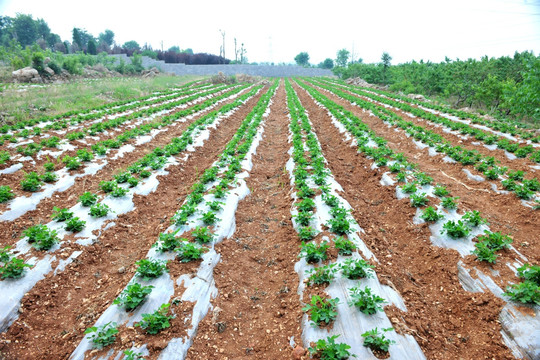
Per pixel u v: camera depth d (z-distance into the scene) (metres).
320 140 17.95
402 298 6.07
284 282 6.80
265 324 5.83
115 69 49.69
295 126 18.80
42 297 6.05
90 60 48.22
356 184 12.02
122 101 27.05
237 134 17.34
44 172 11.58
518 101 16.72
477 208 9.05
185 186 11.87
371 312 5.29
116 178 10.75
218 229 8.11
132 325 5.23
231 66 72.69
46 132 16.12
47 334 5.44
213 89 42.59
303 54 111.44
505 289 5.84
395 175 11.41
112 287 6.48
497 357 4.95
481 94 25.16
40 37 79.00
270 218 9.68
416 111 22.69
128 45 111.50
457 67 32.84
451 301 6.14
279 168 13.76
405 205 9.48
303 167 11.79
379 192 10.91
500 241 6.71
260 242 8.47
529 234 7.84
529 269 6.26
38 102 22.11
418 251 7.73
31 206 9.20
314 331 5.15
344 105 29.48
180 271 6.43
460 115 21.98
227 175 11.41
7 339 5.21
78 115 19.91
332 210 8.26
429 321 5.71
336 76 84.69
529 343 4.89
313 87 48.66
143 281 6.15
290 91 42.50
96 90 29.34
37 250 6.93
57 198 9.97
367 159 13.73
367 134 17.11
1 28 77.31
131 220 9.02
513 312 5.38
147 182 11.08
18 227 8.25
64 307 6.02
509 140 16.09
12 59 33.38
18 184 10.43
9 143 13.98
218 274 6.79
